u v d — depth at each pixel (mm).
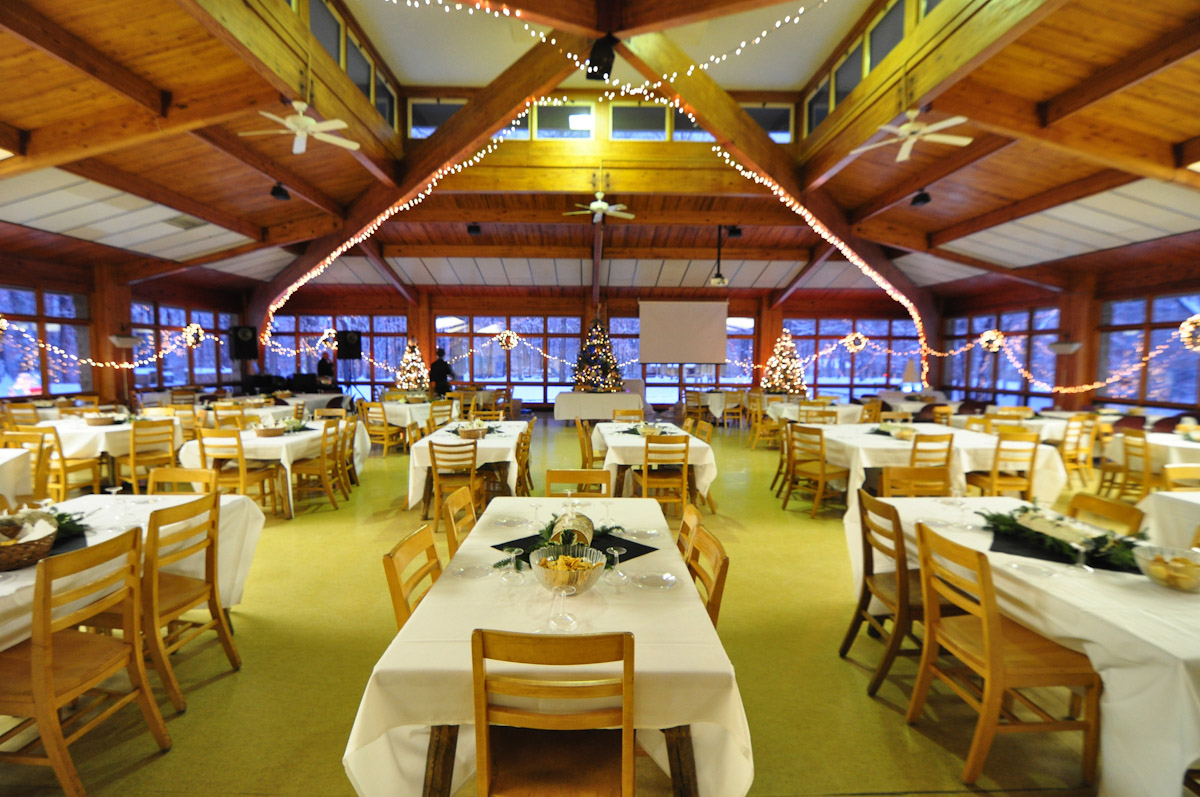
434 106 7738
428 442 4793
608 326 13297
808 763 2029
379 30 6273
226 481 4676
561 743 1583
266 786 1896
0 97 4406
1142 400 8180
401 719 1430
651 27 4359
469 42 6492
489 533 2416
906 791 1901
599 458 5910
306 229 8367
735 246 10945
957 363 12203
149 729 2184
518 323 13344
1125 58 4129
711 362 12234
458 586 1877
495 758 1525
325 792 1872
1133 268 8227
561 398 10898
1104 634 1671
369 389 13367
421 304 12961
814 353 13578
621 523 2576
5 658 1925
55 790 1887
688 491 5086
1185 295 7625
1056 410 8219
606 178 7438
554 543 2055
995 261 8914
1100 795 1700
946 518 2670
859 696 2445
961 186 7090
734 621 3127
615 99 7566
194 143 6074
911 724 2254
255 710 2305
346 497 5602
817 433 5113
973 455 4770
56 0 3627
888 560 2863
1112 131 4871
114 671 1941
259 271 10945
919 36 4602
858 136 5699
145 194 6566
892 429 5359
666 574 1979
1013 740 2168
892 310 13508
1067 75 4395
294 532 4586
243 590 3207
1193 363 7555
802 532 4699
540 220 9055
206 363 11523
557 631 1579
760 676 2594
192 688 2455
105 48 4102
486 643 1324
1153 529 3498
